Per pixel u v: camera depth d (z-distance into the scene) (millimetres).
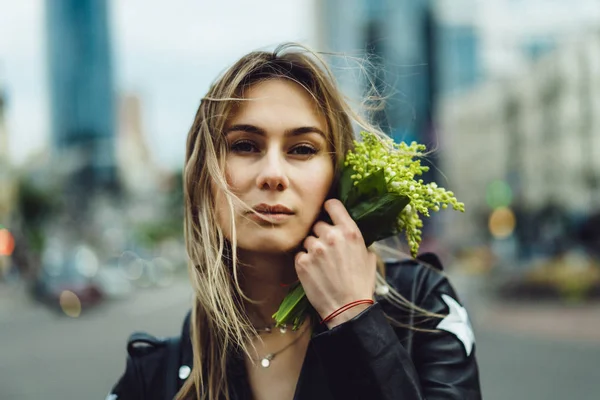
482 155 51500
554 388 6664
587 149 35781
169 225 73562
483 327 12359
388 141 1173
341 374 1057
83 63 140875
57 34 140375
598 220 20703
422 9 59375
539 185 38812
